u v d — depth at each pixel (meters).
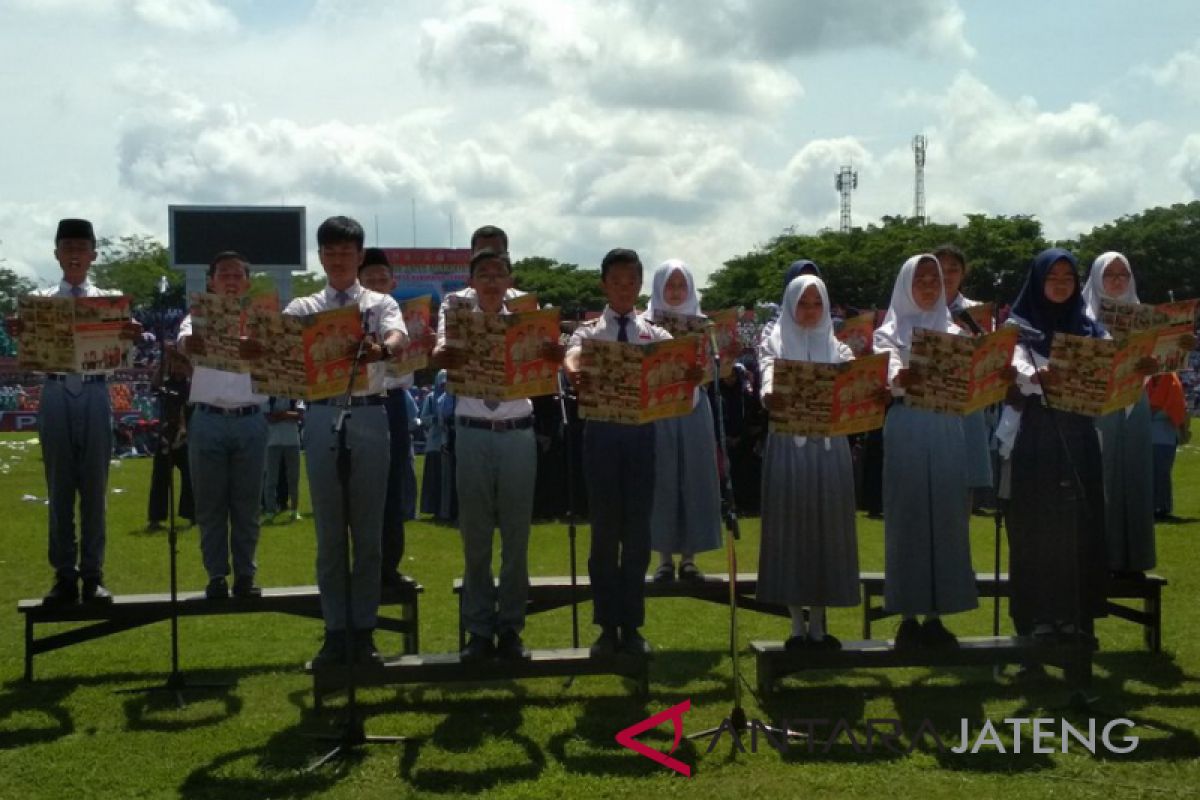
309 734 5.57
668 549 7.62
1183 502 13.95
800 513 6.04
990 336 5.67
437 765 5.15
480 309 6.02
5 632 7.80
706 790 4.83
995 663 6.02
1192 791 4.75
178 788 4.92
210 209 28.84
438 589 9.25
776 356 6.21
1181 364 6.64
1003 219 51.97
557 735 5.55
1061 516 6.27
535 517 12.82
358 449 5.93
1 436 29.06
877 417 5.77
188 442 7.15
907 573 6.07
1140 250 51.31
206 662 6.98
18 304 6.32
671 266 7.95
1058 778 4.92
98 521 6.86
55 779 5.03
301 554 10.88
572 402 10.51
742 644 7.39
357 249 6.16
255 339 5.45
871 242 57.03
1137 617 7.07
